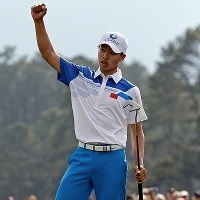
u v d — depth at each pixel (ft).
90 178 59.67
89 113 59.77
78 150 59.98
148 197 124.16
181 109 542.16
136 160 60.59
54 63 60.23
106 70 60.08
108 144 59.57
